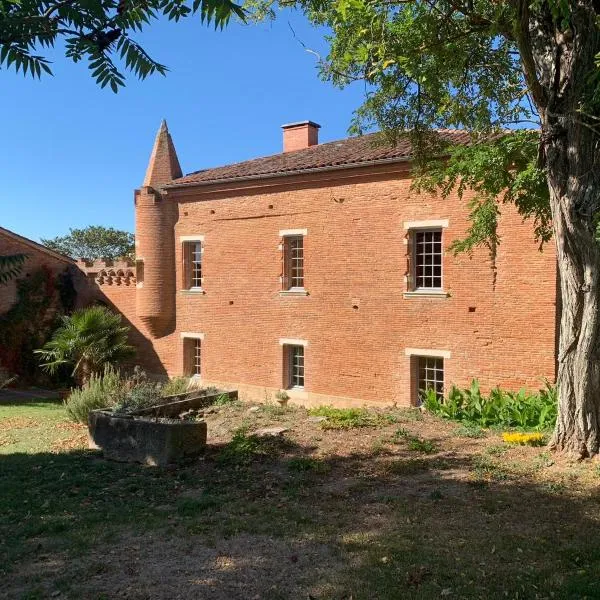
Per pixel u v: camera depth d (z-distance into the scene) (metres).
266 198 19.73
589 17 7.73
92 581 5.30
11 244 23.22
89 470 9.73
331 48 9.82
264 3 9.79
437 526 6.26
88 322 21.11
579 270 8.22
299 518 6.71
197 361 22.17
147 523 6.81
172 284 22.33
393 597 4.80
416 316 16.59
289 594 4.93
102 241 58.44
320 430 10.76
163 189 22.08
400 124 11.25
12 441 13.52
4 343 23.22
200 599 4.91
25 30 3.22
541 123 8.41
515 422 11.13
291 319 19.17
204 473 9.03
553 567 5.22
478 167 9.98
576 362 8.35
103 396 15.33
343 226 17.94
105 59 3.40
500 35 9.53
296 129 24.47
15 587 5.25
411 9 8.96
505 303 15.16
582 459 8.24
